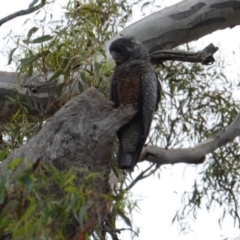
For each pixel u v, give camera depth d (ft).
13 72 37.88
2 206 22.45
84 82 33.40
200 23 43.57
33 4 34.94
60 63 33.99
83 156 25.81
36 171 23.41
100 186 25.61
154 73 31.53
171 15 42.75
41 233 21.53
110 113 26.43
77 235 24.07
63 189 23.44
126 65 30.99
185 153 42.37
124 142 30.14
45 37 31.91
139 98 30.76
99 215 24.39
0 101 37.52
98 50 32.81
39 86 36.60
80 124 26.04
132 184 36.60
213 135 46.01
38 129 33.32
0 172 25.07
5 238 23.65
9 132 35.40
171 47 43.39
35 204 21.04
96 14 36.76
